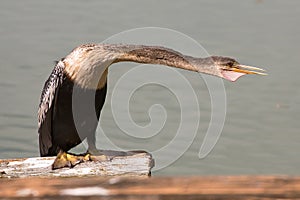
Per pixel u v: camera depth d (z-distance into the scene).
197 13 24.92
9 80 17.58
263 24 23.77
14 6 25.72
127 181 4.45
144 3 26.27
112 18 23.95
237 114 15.54
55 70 8.87
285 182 4.36
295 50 20.70
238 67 8.95
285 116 15.35
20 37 21.70
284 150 13.40
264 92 16.94
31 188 4.41
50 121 8.98
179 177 4.49
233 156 13.20
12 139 13.84
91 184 4.43
